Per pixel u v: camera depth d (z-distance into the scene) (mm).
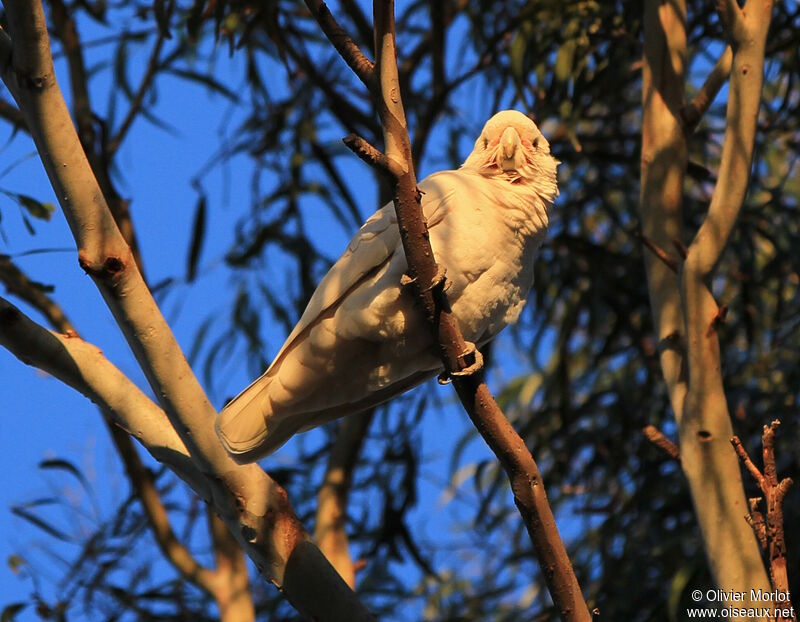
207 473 6746
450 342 6211
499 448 6297
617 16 10930
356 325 6895
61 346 6832
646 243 8391
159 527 10750
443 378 7160
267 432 7105
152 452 6992
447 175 7645
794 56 11461
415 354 7211
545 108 10977
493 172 7875
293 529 6762
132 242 11531
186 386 6613
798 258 11469
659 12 9500
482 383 6297
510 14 12930
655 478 11297
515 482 6324
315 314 6988
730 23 8031
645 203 9109
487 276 7348
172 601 11953
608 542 11367
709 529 7621
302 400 7152
